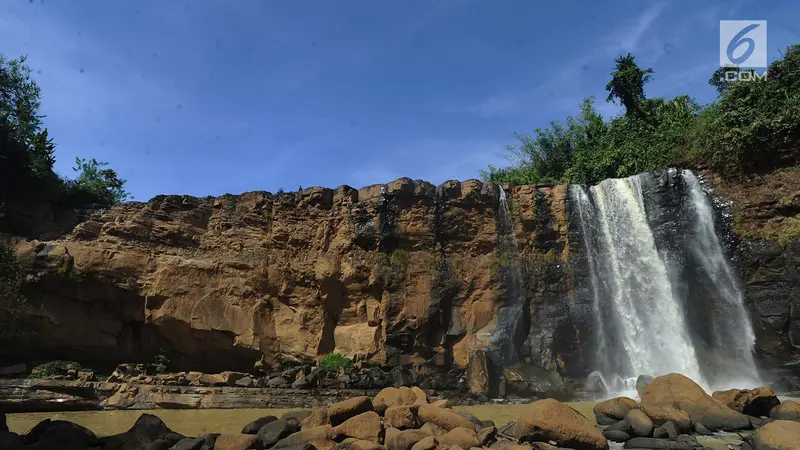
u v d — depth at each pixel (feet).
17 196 79.77
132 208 81.41
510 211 87.20
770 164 80.33
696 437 35.47
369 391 67.36
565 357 77.66
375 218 84.23
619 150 107.24
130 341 75.87
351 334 80.23
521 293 82.28
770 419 38.83
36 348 72.18
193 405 62.03
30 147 83.20
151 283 76.64
